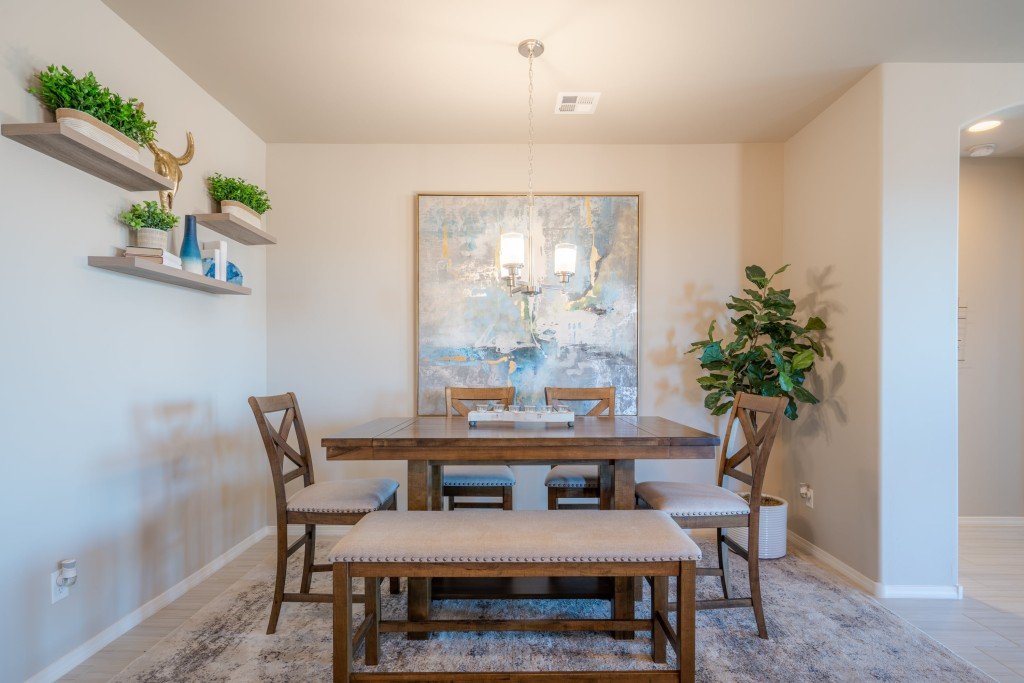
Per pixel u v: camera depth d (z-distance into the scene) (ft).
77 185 5.79
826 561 8.79
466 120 9.60
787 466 10.19
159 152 7.03
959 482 10.88
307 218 10.57
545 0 6.31
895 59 7.59
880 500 7.55
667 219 10.66
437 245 10.51
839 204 8.69
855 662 5.78
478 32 6.96
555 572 4.78
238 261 9.43
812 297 9.47
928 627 6.60
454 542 4.85
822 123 9.23
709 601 6.27
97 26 6.23
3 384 4.98
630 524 5.29
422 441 6.02
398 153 10.62
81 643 5.82
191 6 6.38
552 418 7.25
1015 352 10.80
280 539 6.46
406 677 4.76
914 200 7.62
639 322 10.54
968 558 9.02
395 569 4.78
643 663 5.75
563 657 5.88
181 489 7.68
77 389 5.81
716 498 6.56
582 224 10.54
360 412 10.54
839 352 8.61
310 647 6.08
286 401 7.25
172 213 7.45
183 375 7.79
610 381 10.51
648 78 8.14
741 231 10.64
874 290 7.75
